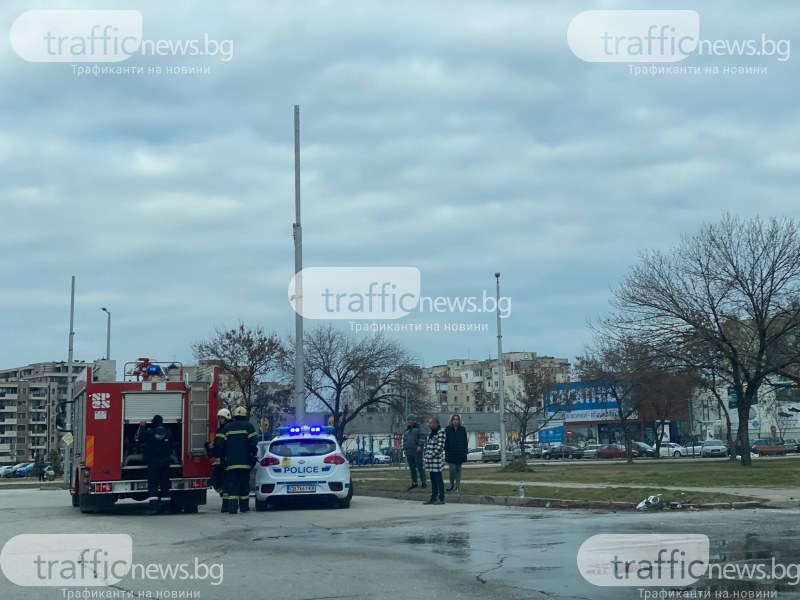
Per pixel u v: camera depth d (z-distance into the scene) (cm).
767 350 3784
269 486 1800
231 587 872
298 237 2725
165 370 1909
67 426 2191
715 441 7294
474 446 9688
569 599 781
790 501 1656
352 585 865
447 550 1095
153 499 1767
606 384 5847
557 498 1802
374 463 7269
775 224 3844
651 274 3906
